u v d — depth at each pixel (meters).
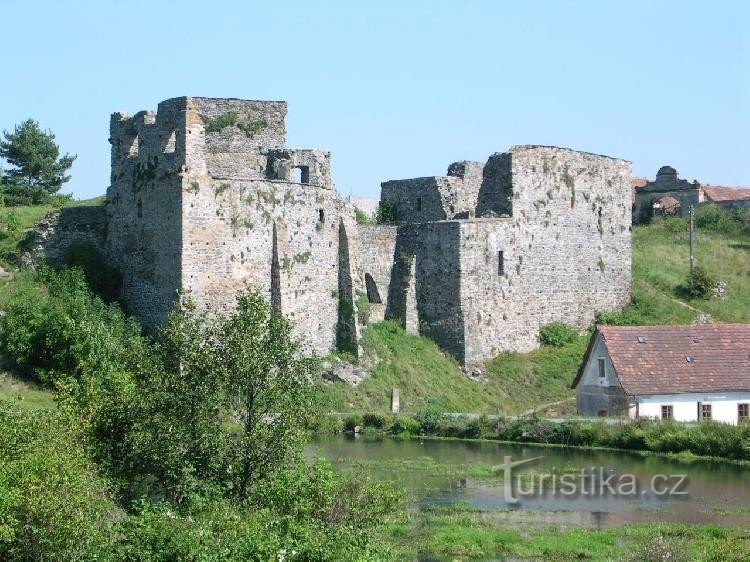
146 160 72.88
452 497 54.62
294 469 46.09
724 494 55.56
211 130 76.25
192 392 46.00
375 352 76.94
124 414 46.44
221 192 71.62
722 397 71.06
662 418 69.25
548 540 47.53
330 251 77.00
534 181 84.31
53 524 39.12
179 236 70.25
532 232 83.94
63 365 67.25
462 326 79.56
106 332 67.62
